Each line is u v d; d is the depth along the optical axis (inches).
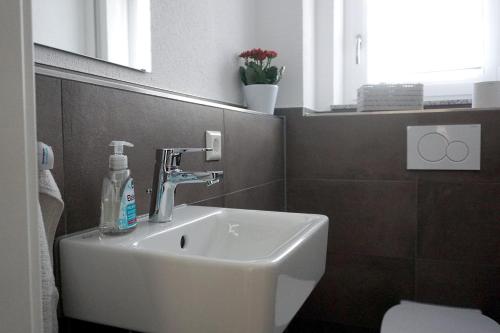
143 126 36.7
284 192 73.0
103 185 29.4
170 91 46.9
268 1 71.7
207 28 55.1
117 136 33.7
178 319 24.2
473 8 76.2
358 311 69.8
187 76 50.4
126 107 34.6
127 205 29.9
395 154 66.3
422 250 65.8
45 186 24.6
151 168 37.8
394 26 81.4
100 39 35.9
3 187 18.5
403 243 66.7
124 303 25.8
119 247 26.0
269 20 71.9
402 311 58.0
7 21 18.3
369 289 69.0
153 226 32.9
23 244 18.7
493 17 75.0
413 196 65.8
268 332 22.7
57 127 28.1
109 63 37.2
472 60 76.8
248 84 63.9
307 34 73.6
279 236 37.4
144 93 36.8
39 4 30.0
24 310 18.8
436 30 78.8
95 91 31.3
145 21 41.9
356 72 84.0
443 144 63.4
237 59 64.7
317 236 32.9
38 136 26.7
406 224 66.4
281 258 24.0
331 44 79.0
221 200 50.3
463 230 63.7
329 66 79.4
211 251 38.3
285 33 71.0
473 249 63.3
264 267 22.3
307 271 29.7
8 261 18.6
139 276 25.2
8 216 18.5
